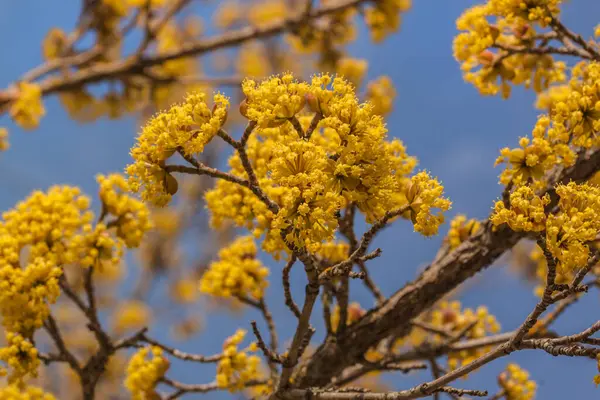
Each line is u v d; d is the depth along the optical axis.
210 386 3.48
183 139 2.31
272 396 2.89
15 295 3.00
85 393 3.48
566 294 2.08
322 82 2.34
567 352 2.10
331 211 2.17
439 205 2.27
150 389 3.50
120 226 3.37
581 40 3.32
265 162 2.91
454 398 3.88
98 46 6.83
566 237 2.17
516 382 4.02
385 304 3.42
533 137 2.79
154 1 6.55
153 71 7.11
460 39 3.47
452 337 3.73
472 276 3.38
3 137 5.24
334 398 2.61
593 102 2.81
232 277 3.58
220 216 3.08
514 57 3.56
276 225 2.18
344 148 2.23
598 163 3.12
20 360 3.12
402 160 2.95
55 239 3.19
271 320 3.63
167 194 2.43
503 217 2.26
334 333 3.40
